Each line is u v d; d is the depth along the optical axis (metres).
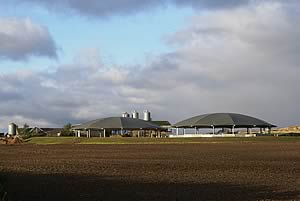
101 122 151.88
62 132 156.00
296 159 48.03
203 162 43.88
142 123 156.12
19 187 25.02
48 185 26.00
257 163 42.50
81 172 33.84
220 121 143.00
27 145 100.19
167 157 52.06
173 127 153.75
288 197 21.61
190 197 21.67
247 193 22.86
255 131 156.62
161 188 24.73
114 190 23.95
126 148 77.94
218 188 24.69
